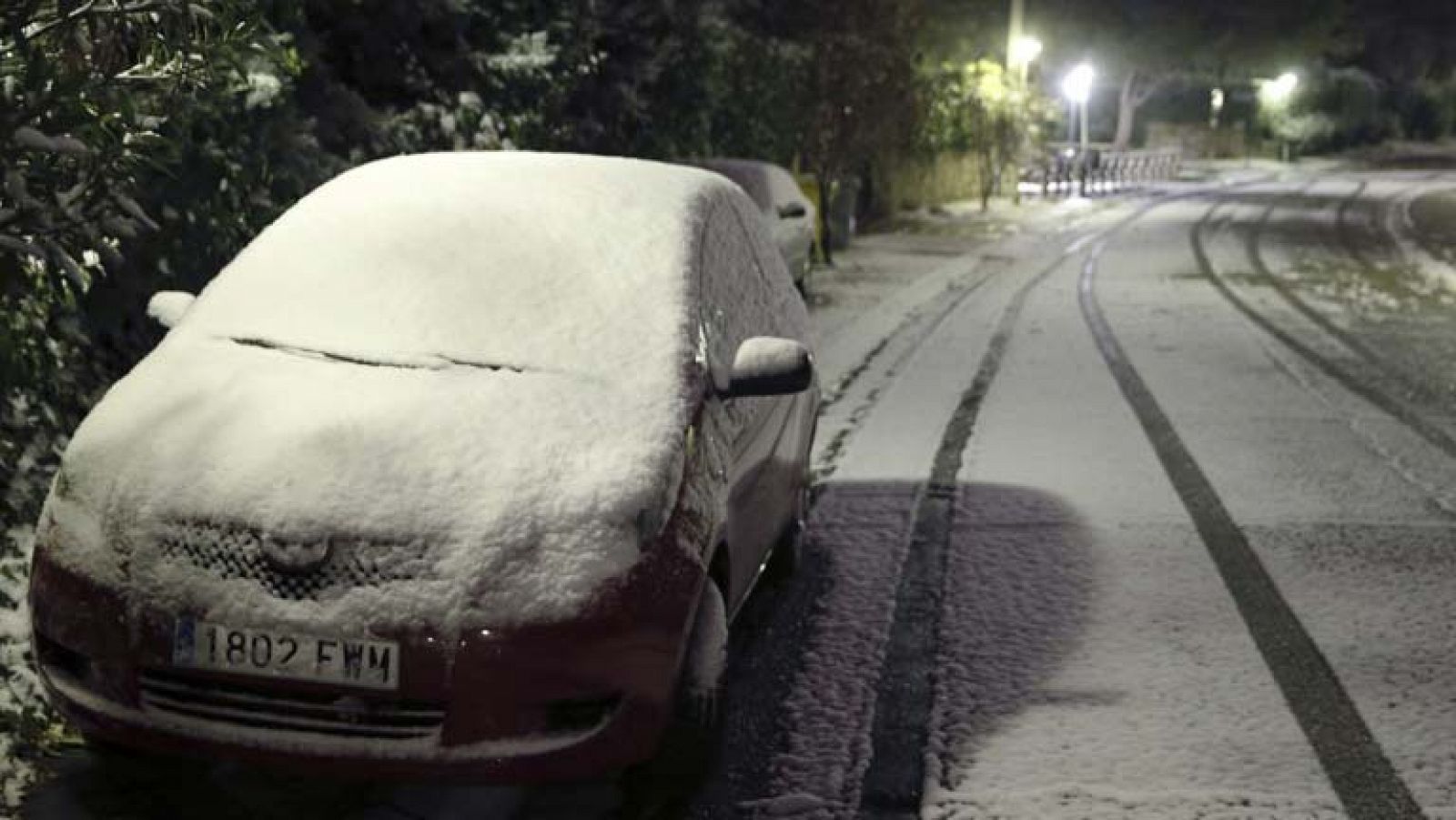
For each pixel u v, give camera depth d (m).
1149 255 23.88
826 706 4.78
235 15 4.02
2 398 5.71
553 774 3.63
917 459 8.47
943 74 34.22
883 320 15.11
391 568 3.62
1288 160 72.94
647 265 4.70
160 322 4.96
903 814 4.02
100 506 3.86
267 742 3.60
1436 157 79.50
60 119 3.70
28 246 3.64
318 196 5.09
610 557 3.69
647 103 14.75
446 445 3.89
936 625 5.56
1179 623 5.60
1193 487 7.77
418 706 3.59
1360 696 4.88
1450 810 4.05
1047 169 40.16
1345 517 7.16
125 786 4.07
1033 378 11.43
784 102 21.70
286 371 4.26
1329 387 10.98
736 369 4.49
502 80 10.91
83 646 3.73
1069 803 4.08
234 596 3.62
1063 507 7.34
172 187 6.35
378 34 10.45
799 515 6.05
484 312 4.48
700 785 4.17
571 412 4.07
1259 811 4.04
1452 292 17.98
